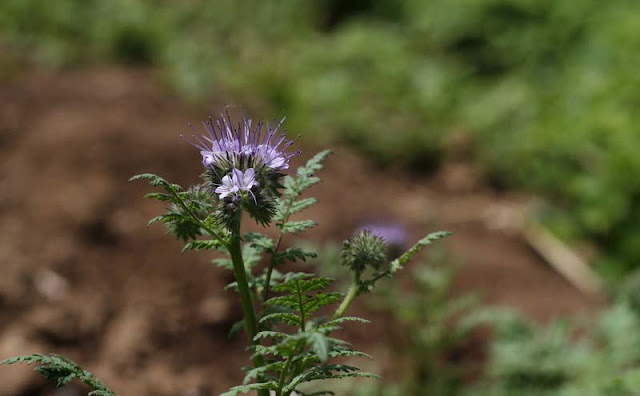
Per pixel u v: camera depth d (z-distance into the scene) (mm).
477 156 11945
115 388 6738
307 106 12523
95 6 15328
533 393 6418
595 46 14219
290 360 3330
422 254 8516
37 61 13078
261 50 15500
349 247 4000
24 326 7102
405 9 16391
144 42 14312
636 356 6418
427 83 13570
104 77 12453
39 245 8023
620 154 10578
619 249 10094
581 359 6527
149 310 7422
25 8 14352
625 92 12406
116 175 8992
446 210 10547
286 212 3865
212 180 3635
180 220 3555
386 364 7023
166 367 7027
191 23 16641
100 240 8188
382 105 12953
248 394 5773
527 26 15148
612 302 8609
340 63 14352
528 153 11711
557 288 8891
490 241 9844
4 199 8742
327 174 10656
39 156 9383
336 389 6484
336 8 17109
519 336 6773
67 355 6961
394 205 10172
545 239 10000
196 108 11523
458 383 7035
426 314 6629
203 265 7867
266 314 3758
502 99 13008
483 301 8164
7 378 6457
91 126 9812
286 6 17078
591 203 10461
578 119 12156
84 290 7590
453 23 15211
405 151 11711
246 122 3779
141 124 10102
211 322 7418
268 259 7613
